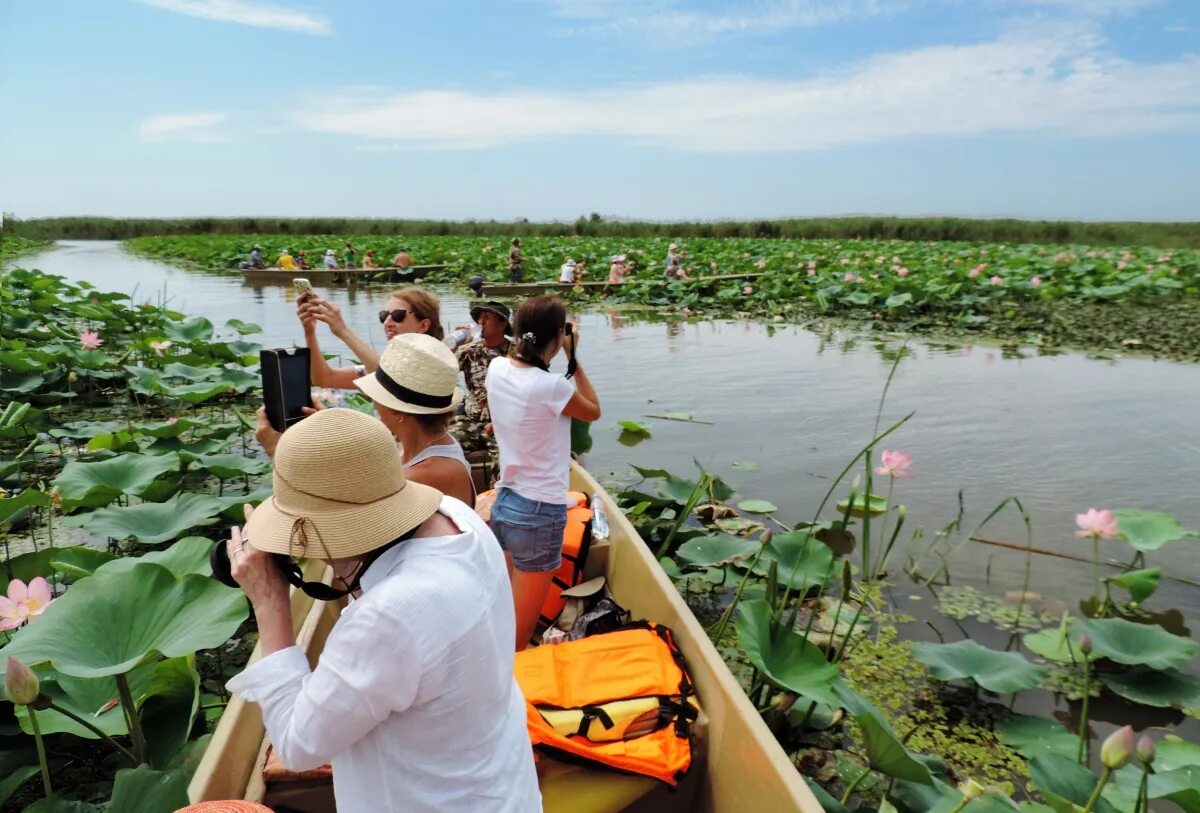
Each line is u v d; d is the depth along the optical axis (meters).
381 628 1.19
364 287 22.66
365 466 1.25
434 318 3.66
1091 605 4.39
